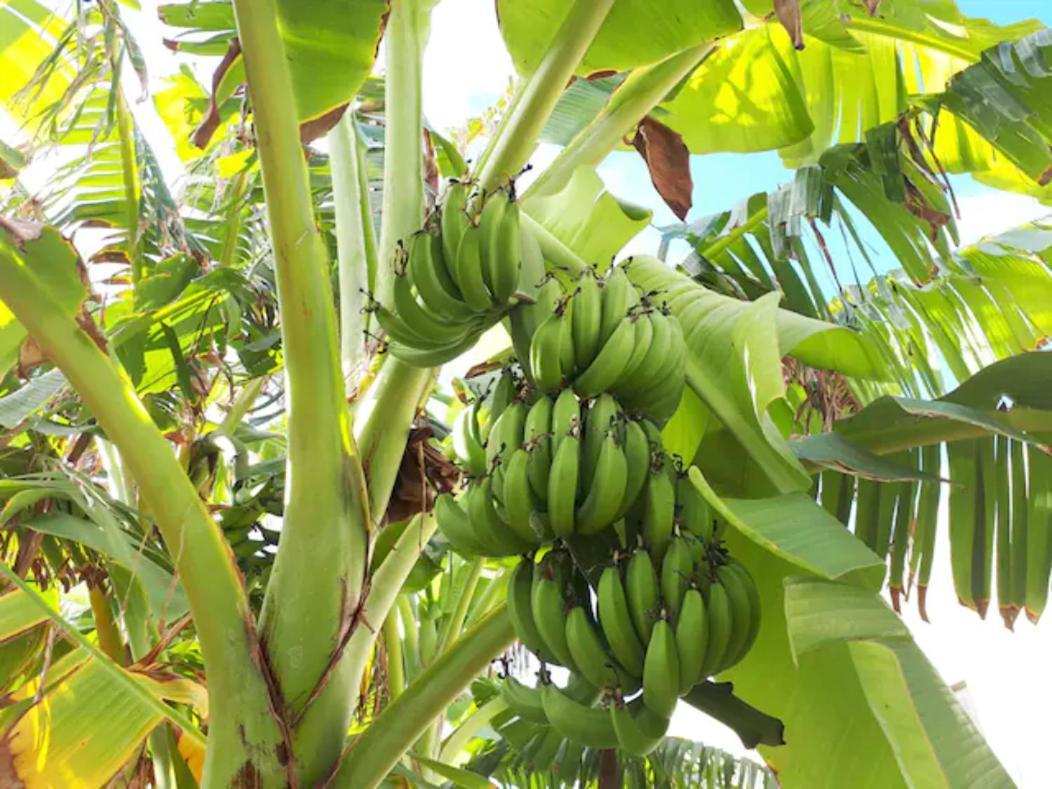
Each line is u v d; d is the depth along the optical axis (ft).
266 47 5.53
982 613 7.73
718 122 9.82
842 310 9.82
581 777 11.37
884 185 8.55
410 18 7.50
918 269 8.82
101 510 7.11
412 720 5.78
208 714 6.10
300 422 5.78
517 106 7.32
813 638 4.35
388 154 7.32
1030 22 9.27
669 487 5.04
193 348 10.38
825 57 10.49
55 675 6.30
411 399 6.70
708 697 4.85
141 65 7.26
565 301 5.47
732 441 6.98
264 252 10.89
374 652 10.43
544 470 5.05
